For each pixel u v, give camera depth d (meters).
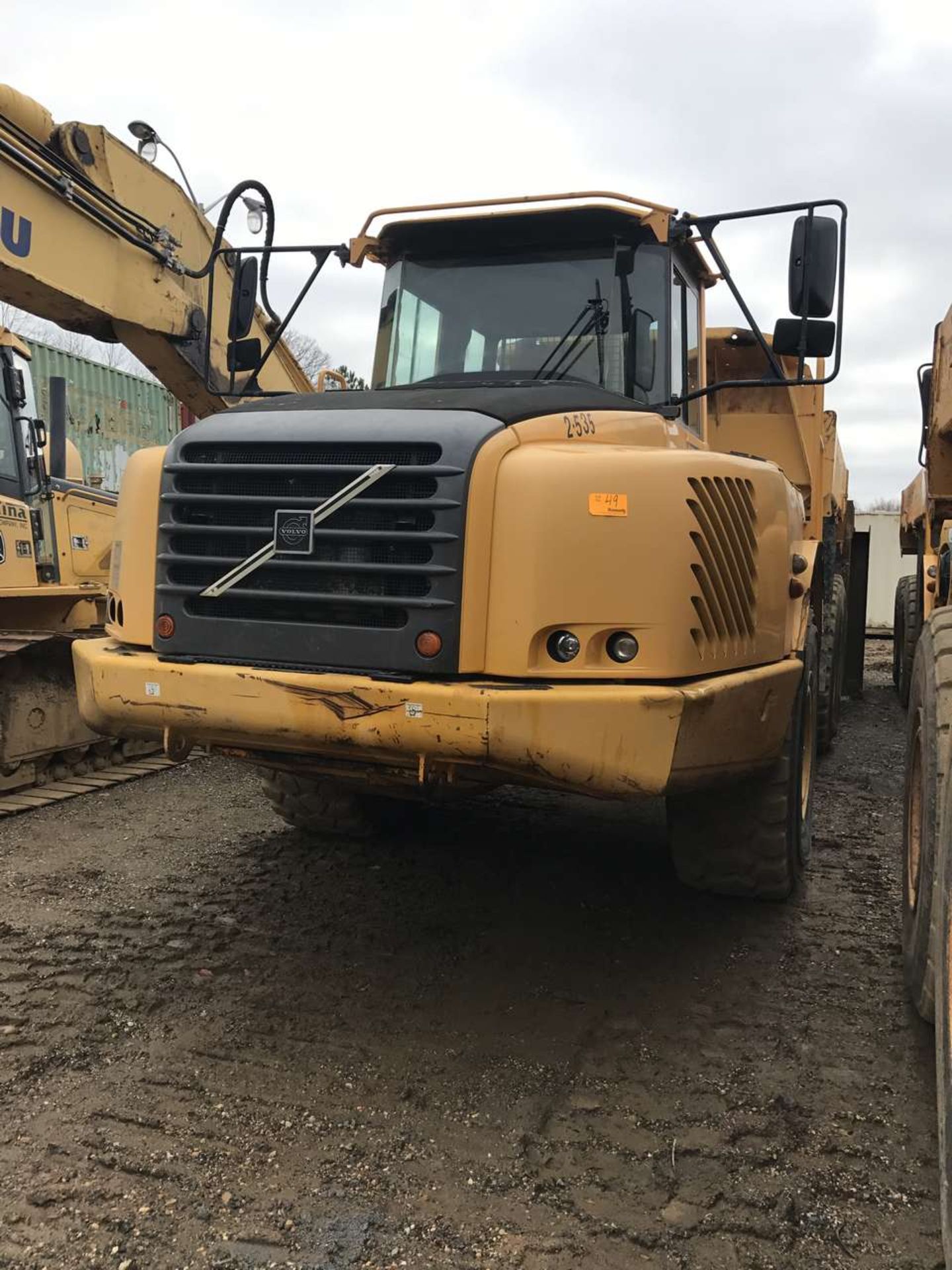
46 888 4.50
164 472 3.29
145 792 6.36
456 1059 3.06
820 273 3.48
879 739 8.25
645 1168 2.54
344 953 3.81
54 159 5.16
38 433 6.99
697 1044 3.16
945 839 2.41
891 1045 3.15
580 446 3.09
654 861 4.84
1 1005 3.37
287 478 3.12
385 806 5.05
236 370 4.48
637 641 2.92
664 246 4.05
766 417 6.73
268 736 3.07
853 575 10.41
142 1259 2.21
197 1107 2.79
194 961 3.73
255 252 4.43
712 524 3.15
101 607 7.42
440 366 4.30
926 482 5.73
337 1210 2.37
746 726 3.26
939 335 5.32
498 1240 2.28
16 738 6.03
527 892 4.43
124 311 5.65
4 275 5.00
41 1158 2.55
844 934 3.98
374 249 4.39
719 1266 2.20
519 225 4.22
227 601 3.19
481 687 2.84
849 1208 2.39
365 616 3.02
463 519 2.91
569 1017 3.33
